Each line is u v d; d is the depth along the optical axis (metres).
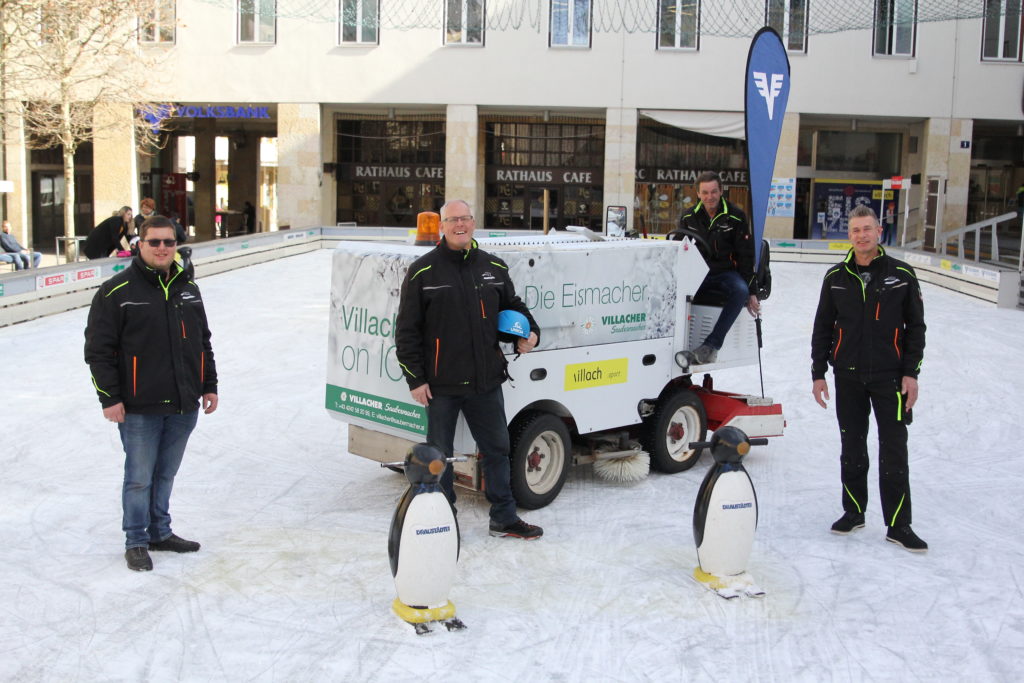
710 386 8.14
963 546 5.96
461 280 5.46
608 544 5.87
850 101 27.31
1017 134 30.08
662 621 4.83
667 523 6.25
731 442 5.17
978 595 5.23
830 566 5.59
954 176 27.52
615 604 5.02
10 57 22.02
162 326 5.22
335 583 5.23
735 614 4.93
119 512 6.34
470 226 5.43
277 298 16.55
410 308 5.45
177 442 5.51
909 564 5.64
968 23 26.97
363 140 30.38
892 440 5.84
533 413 6.34
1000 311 16.45
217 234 34.19
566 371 6.47
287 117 28.42
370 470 7.42
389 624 4.73
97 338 5.12
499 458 5.80
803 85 27.28
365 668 4.29
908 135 29.33
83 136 23.31
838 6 26.39
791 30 26.98
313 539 5.89
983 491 7.10
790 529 6.21
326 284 18.42
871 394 5.89
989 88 27.23
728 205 7.46
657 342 7.09
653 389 7.11
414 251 6.20
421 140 30.12
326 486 6.99
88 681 4.16
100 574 5.30
